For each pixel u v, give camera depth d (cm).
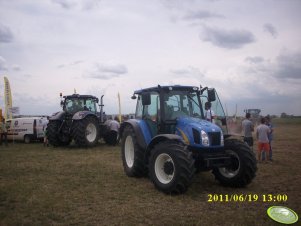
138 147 759
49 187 690
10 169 896
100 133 1488
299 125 4275
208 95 748
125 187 693
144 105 789
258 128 1037
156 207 556
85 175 816
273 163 1007
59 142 1479
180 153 609
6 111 1955
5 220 493
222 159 644
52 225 475
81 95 1511
